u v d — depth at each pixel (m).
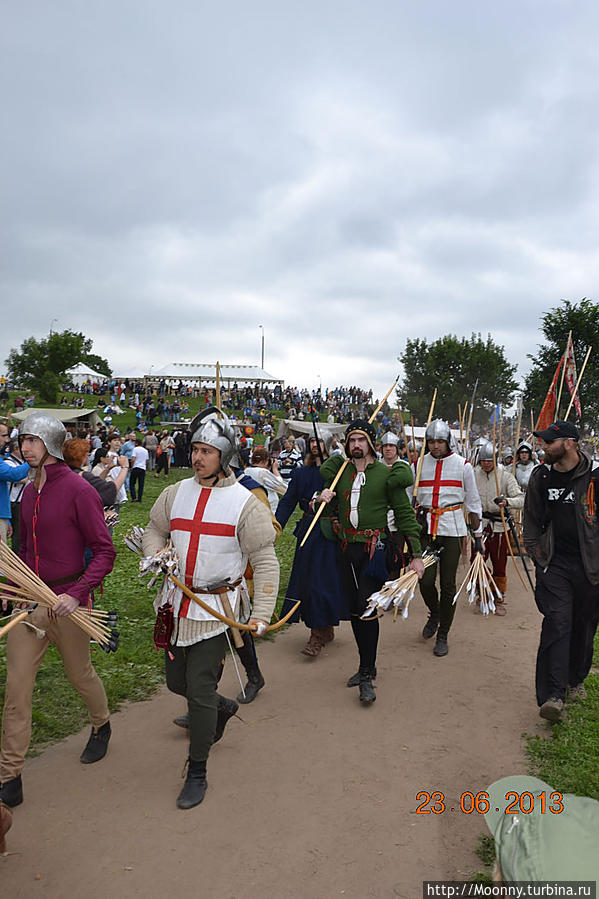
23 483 7.17
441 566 5.86
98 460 9.22
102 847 3.05
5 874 2.87
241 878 2.87
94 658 5.45
